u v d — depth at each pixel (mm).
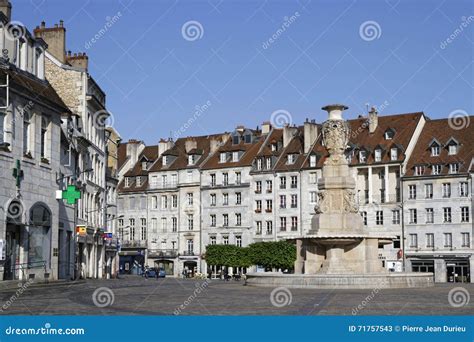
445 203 75125
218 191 90062
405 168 78000
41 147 37594
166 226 94688
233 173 89062
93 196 57250
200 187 91625
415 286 31266
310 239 32625
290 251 76875
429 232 75750
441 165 76000
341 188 32969
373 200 79625
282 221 84438
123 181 99875
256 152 89125
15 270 34688
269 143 88938
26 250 35500
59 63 53594
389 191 79000
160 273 81500
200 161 93688
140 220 97125
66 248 44688
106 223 64062
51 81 53438
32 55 38375
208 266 89125
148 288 33094
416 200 76750
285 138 87562
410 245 76750
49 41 54500
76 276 46812
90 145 55062
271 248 77688
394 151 79000
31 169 35969
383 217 78812
